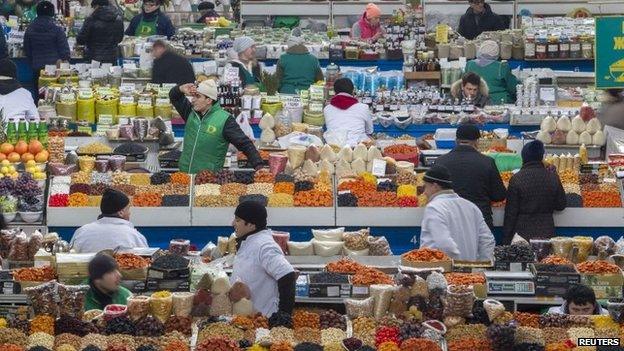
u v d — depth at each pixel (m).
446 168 19.69
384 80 31.20
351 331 15.80
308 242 19.66
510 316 16.08
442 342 15.54
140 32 37.09
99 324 15.82
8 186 21.84
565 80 33.12
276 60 35.34
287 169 22.97
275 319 15.92
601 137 24.98
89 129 26.17
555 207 21.70
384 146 25.11
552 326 16.05
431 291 16.33
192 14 41.12
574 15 39.66
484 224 19.58
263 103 27.62
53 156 23.27
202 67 31.59
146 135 25.23
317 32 38.44
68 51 35.53
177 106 23.30
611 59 21.86
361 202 21.91
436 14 39.97
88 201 21.80
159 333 15.72
